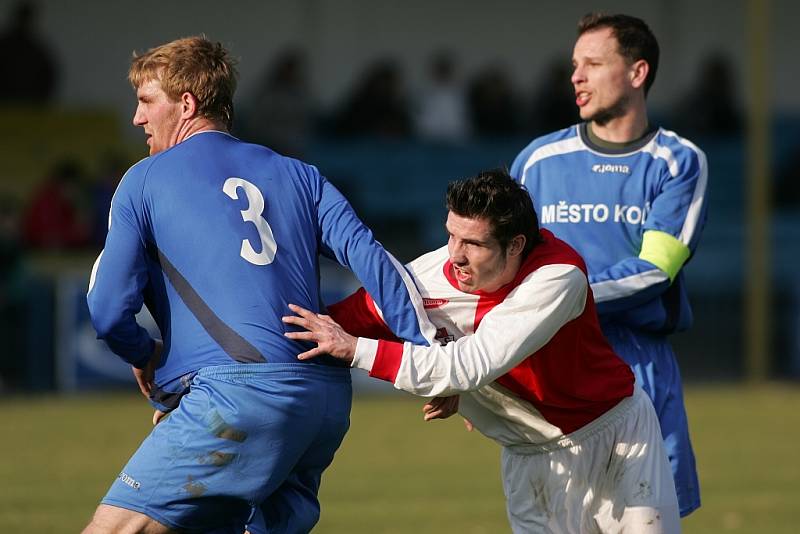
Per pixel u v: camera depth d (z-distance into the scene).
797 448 35.59
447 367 14.05
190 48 15.05
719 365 57.25
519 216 14.13
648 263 17.25
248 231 14.24
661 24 70.62
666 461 15.71
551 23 70.38
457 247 14.24
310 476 15.23
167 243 14.20
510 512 16.27
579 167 18.22
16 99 61.91
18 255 46.06
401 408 44.16
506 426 15.87
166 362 14.30
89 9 65.69
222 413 13.77
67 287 45.41
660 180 17.95
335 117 65.62
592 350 15.24
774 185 63.91
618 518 15.56
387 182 62.19
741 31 70.69
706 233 62.03
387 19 69.00
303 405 14.12
